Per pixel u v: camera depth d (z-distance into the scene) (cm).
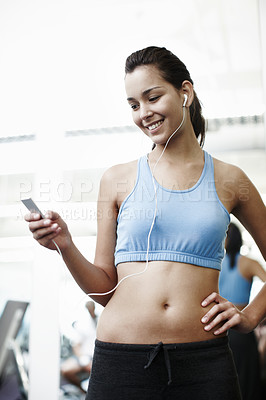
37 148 275
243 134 318
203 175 100
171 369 84
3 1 252
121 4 252
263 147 317
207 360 86
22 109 291
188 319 88
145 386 84
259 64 282
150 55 97
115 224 105
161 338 87
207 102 305
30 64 291
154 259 92
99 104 293
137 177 101
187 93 102
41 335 238
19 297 312
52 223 92
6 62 290
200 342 87
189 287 90
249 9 247
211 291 94
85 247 270
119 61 290
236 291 214
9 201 295
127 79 97
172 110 96
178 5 251
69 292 246
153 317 88
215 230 94
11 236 309
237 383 89
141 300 90
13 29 272
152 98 95
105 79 294
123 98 296
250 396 202
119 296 94
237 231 218
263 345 219
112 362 87
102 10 258
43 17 264
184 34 273
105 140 296
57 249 94
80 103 293
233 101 303
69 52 287
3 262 316
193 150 104
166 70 97
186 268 91
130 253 94
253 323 100
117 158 295
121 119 296
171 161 102
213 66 291
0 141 297
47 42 282
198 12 253
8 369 292
